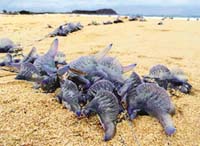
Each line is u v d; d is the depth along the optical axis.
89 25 0.94
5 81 0.33
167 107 0.26
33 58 0.36
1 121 0.24
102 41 0.63
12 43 0.55
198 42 0.65
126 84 0.27
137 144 0.22
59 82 0.29
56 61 0.34
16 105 0.26
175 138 0.23
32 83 0.32
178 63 0.45
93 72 0.28
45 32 0.80
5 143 0.22
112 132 0.23
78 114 0.25
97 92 0.25
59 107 0.26
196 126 0.25
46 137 0.22
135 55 0.49
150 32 0.79
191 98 0.30
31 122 0.24
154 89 0.26
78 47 0.56
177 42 0.64
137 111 0.26
